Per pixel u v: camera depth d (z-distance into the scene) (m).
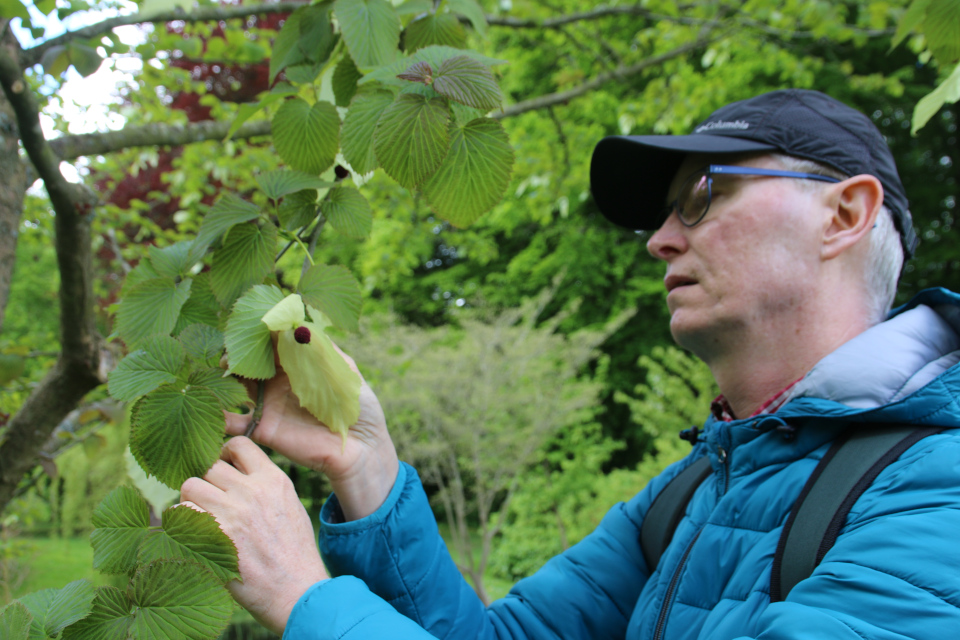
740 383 0.98
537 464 6.55
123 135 1.60
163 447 0.61
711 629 0.75
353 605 0.66
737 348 0.96
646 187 1.16
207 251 0.71
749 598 0.73
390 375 4.97
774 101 0.98
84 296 1.30
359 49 0.79
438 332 5.99
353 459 0.81
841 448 0.75
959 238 8.17
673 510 1.05
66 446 2.03
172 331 0.71
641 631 0.92
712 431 0.94
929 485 0.63
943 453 0.64
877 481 0.69
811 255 0.92
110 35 1.35
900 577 0.57
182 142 1.74
